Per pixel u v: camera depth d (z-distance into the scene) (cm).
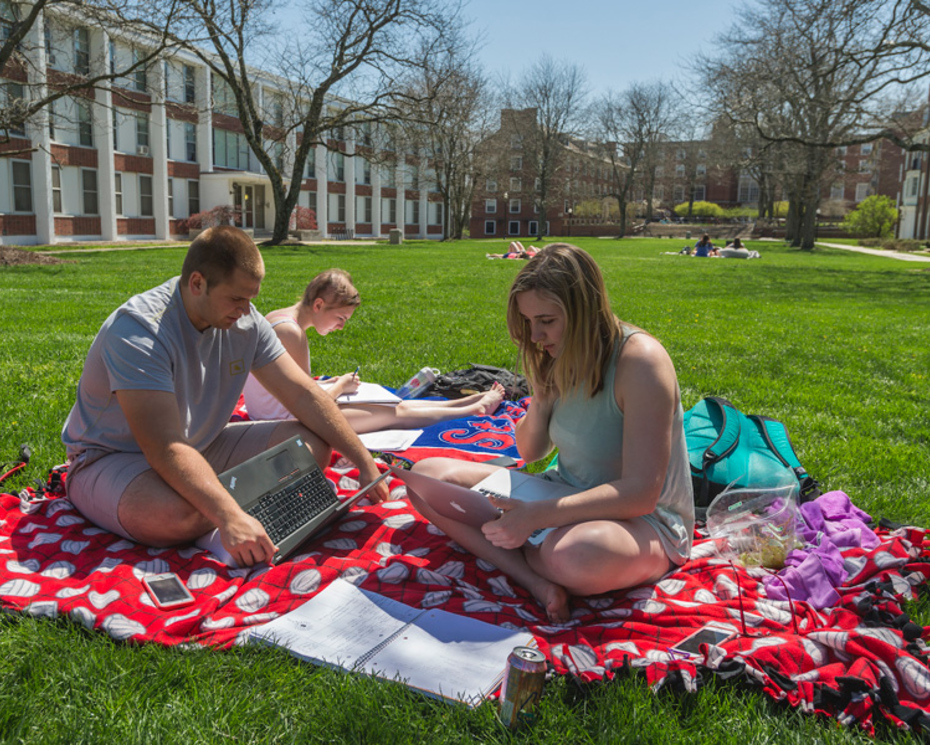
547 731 184
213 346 294
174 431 262
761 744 185
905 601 254
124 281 1419
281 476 286
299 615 233
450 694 196
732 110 2375
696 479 333
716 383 663
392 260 2400
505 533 240
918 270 2439
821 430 516
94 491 279
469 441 423
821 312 1257
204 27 2367
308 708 193
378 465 348
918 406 594
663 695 200
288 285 1405
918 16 1859
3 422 444
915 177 5494
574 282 237
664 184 8362
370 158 2869
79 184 2884
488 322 1000
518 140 5903
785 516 293
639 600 249
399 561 269
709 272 2164
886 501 370
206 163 3478
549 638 228
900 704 197
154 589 242
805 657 217
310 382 320
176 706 190
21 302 1062
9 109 1817
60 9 1917
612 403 251
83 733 178
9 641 213
